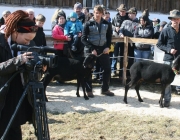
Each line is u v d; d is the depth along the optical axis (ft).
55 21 24.20
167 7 51.24
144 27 25.68
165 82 19.34
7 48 8.60
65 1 43.91
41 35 21.68
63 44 23.20
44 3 42.68
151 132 15.57
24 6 41.70
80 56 22.84
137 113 18.48
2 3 40.50
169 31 19.72
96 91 23.49
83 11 30.32
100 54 21.34
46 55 8.45
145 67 19.98
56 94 22.24
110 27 21.76
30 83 8.36
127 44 24.95
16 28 8.63
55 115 17.60
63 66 20.11
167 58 20.06
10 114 8.85
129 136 14.96
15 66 8.11
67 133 15.06
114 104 20.20
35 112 8.32
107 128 15.87
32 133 15.10
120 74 26.78
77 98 21.31
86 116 17.60
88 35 21.36
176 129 15.97
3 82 8.48
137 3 48.78
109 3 46.52
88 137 14.69
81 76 20.63
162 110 19.30
